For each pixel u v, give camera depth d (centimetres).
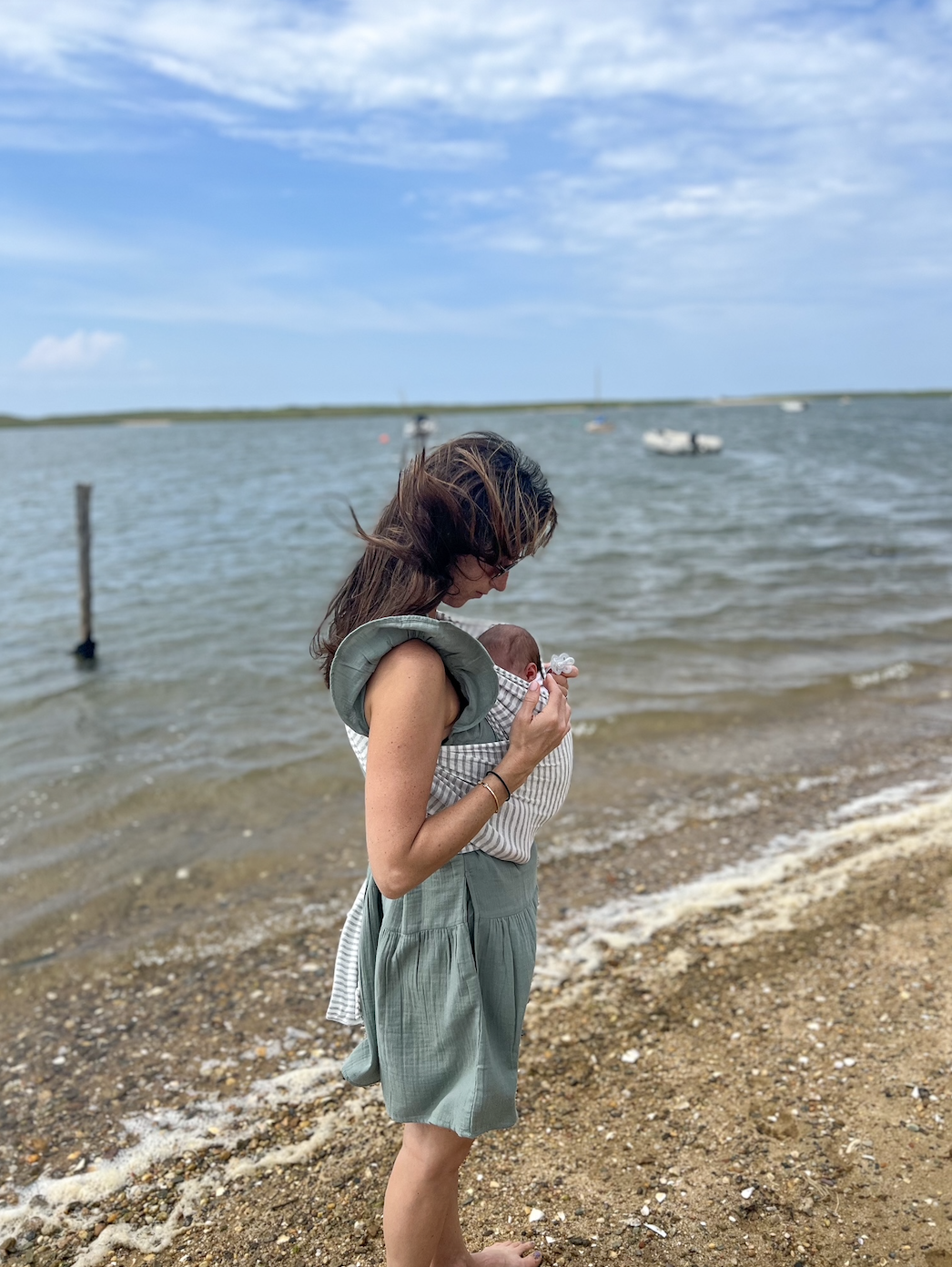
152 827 584
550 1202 254
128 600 1471
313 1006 382
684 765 656
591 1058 324
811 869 474
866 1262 224
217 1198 272
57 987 408
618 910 443
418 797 149
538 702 161
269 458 6450
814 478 3500
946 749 668
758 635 1056
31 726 810
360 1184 272
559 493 3131
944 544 1781
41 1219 267
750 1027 334
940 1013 329
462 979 164
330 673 163
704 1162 265
